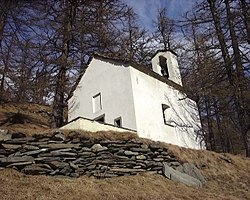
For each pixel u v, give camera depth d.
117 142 12.26
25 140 10.64
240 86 15.72
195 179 12.52
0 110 21.61
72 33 20.56
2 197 7.60
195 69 20.27
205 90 18.08
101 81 18.05
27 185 8.80
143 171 11.99
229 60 16.48
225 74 16.73
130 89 16.05
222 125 30.14
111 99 16.88
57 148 10.80
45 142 10.85
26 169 9.73
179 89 19.94
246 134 15.98
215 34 17.78
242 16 16.30
